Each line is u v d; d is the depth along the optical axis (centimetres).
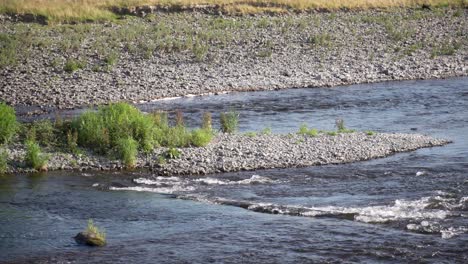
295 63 6444
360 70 6272
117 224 2669
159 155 3578
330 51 6875
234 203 2898
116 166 3478
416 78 6078
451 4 9369
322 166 3444
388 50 6944
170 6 8494
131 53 6644
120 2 8450
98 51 6675
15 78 5800
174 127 3894
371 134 4019
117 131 3725
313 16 8462
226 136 3984
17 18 7938
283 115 4700
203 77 5931
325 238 2486
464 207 2780
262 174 3328
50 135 3788
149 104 5141
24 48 6700
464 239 2452
